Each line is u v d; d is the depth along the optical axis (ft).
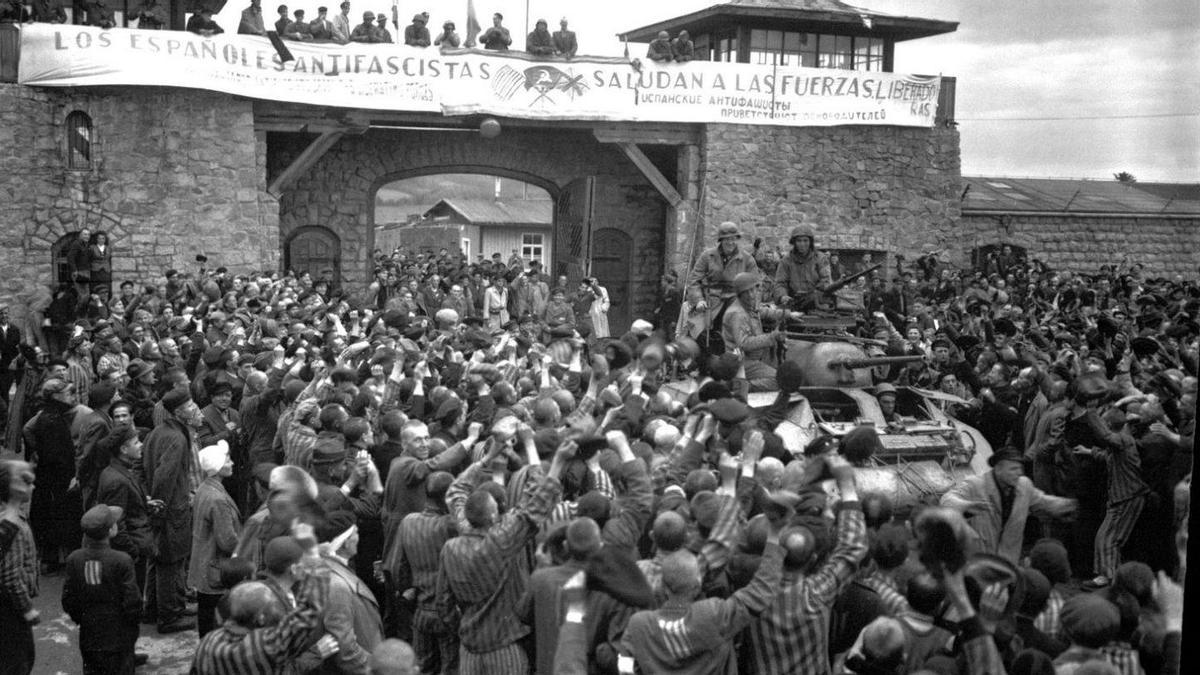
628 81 84.38
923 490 34.88
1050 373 35.63
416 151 92.53
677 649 18.44
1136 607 18.51
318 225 90.94
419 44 81.41
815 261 47.70
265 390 37.35
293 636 19.11
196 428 35.35
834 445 24.29
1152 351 39.45
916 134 90.79
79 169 75.41
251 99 78.48
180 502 32.58
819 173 88.89
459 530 23.22
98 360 46.80
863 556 19.58
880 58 92.84
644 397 32.22
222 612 20.10
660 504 23.07
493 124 79.77
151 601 34.68
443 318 43.50
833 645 21.84
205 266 77.61
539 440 27.09
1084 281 83.35
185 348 49.65
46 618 34.58
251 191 78.74
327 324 47.52
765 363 42.83
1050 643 18.78
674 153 95.81
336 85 79.41
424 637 26.61
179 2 81.87
